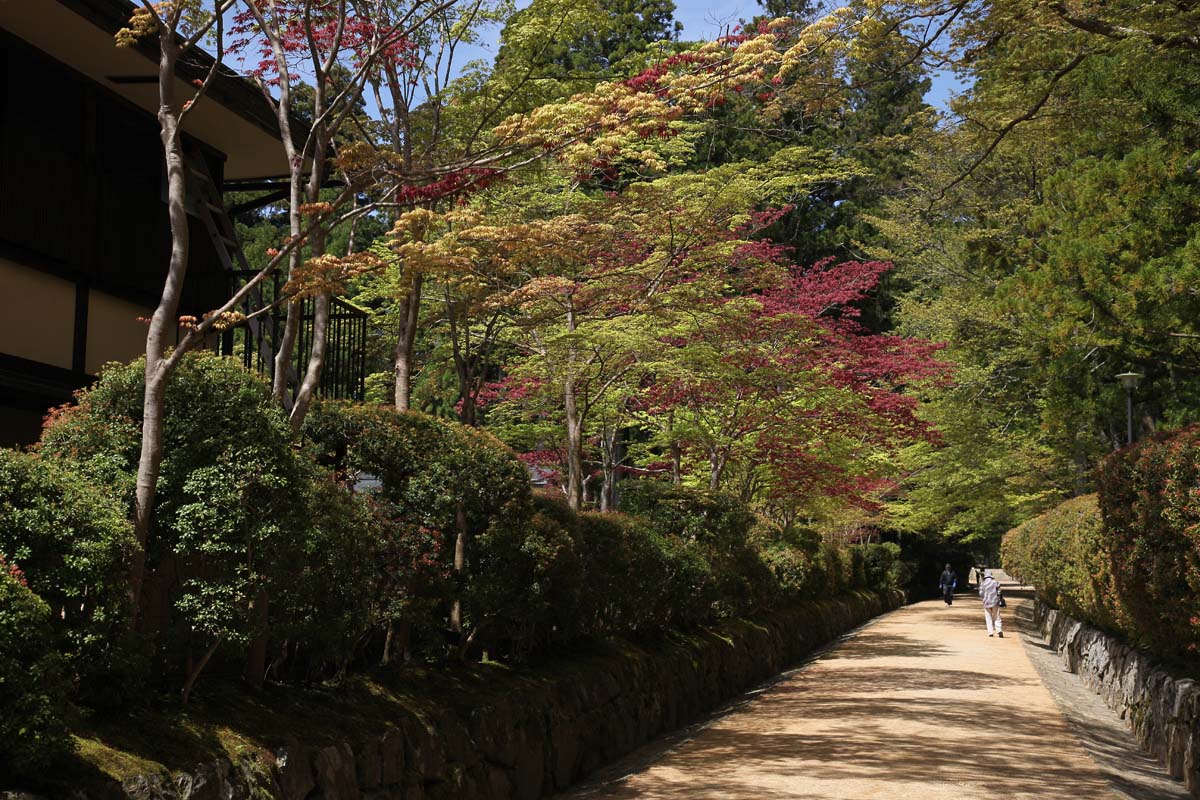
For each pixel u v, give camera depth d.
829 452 21.08
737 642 17.81
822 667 18.17
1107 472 12.41
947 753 10.31
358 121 12.94
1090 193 14.83
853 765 9.77
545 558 10.27
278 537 6.98
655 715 13.51
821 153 15.80
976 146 15.45
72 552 5.72
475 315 14.20
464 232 8.28
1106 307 14.62
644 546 13.80
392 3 11.84
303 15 9.67
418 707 8.81
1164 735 11.00
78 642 5.76
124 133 11.38
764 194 15.45
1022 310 15.51
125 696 6.33
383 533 8.91
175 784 5.92
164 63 7.32
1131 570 11.41
